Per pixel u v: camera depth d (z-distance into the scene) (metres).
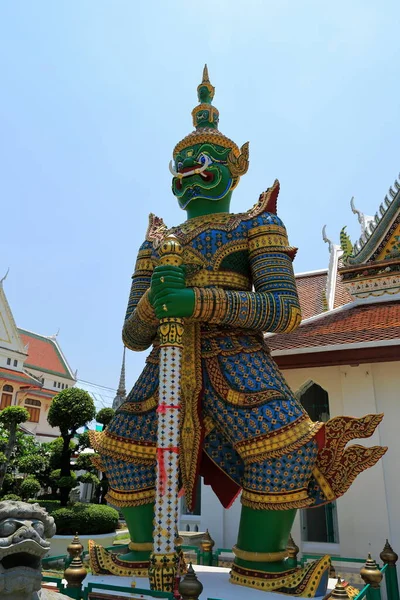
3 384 42.41
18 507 3.93
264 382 5.77
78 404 17.39
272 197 6.82
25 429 41.06
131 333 6.52
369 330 9.06
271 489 5.29
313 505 5.93
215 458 6.11
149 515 5.91
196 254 6.38
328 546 8.88
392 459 8.62
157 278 5.49
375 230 11.06
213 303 5.50
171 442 5.01
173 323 5.36
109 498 6.10
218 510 9.82
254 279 6.37
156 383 6.14
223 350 5.99
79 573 4.93
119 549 8.03
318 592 5.10
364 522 8.46
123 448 6.00
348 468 5.95
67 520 15.13
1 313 44.00
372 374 9.18
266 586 5.23
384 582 7.35
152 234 7.37
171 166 7.20
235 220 6.66
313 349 8.85
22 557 3.86
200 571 6.55
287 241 6.55
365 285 10.85
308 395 10.50
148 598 4.73
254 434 5.47
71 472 19.06
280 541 5.44
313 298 14.55
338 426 6.18
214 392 5.84
